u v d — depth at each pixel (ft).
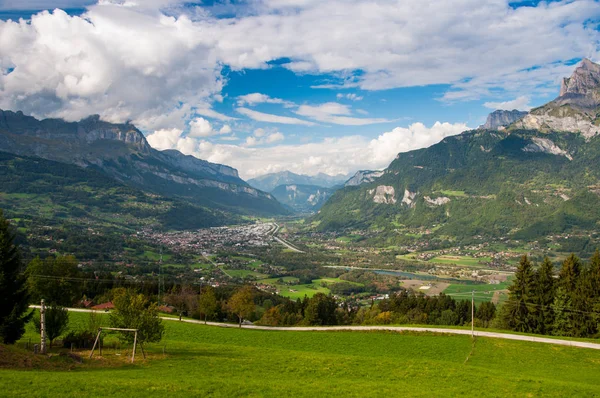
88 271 551.18
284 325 363.15
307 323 369.09
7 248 154.10
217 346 207.10
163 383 113.80
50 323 159.63
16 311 153.28
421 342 234.58
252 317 416.46
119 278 488.85
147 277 596.70
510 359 199.00
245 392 113.29
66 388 100.37
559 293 280.92
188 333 261.44
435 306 410.52
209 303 333.42
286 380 136.56
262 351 195.72
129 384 108.99
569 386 139.33
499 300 504.02
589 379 165.48
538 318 286.05
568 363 192.75
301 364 164.76
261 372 148.97
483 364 190.39
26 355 132.46
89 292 437.58
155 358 162.91
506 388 135.44
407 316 392.27
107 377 118.11
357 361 172.45
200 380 123.13
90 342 173.47
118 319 163.94
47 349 159.02
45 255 623.77
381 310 441.27
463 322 372.17
